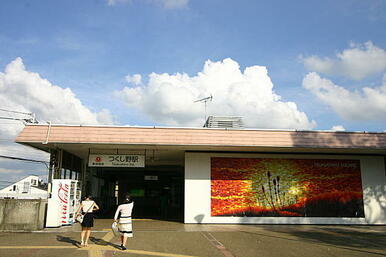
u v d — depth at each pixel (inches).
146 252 357.7
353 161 687.7
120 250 366.3
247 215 647.8
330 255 353.1
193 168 658.2
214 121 803.4
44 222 563.8
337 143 599.8
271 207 655.1
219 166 663.8
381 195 678.5
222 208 647.1
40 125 563.2
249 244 412.5
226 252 363.9
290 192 664.4
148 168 1040.2
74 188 616.4
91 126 571.8
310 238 464.1
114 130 573.6
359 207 668.1
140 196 1357.0
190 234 492.1
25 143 575.8
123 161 650.2
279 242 428.1
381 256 348.8
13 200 528.4
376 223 663.8
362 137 608.7
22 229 521.7
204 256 343.3
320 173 676.7
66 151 692.1
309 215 657.6
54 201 562.3
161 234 490.3
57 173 639.8
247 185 660.1
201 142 582.2
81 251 358.6
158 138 578.2
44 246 387.5
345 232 536.1
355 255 353.7
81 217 395.5
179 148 640.4
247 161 669.9
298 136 600.1
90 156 647.8
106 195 1189.1
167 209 919.7
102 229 546.0
